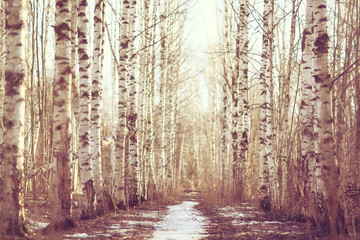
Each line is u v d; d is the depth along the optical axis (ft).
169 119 85.61
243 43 62.54
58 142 26.63
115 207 41.68
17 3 24.17
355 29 36.42
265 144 49.26
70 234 25.36
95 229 28.35
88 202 33.81
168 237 26.04
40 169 39.86
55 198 26.78
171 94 83.41
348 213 28.14
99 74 38.58
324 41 27.55
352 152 33.09
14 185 23.29
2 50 41.65
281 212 40.73
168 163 88.02
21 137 23.79
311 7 35.65
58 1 27.20
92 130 37.63
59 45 26.99
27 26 51.57
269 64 44.96
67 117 26.78
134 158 53.26
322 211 28.94
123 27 46.47
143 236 26.25
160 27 71.61
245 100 62.75
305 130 34.91
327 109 27.04
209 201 65.87
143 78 59.77
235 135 64.64
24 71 24.18
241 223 34.88
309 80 35.53
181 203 68.23
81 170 33.76
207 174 97.19
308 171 34.24
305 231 28.40
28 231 23.81
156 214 43.42
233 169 63.62
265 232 28.09
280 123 45.44
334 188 26.05
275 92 51.75
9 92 23.72
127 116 52.24
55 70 27.02
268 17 50.39
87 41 34.01
